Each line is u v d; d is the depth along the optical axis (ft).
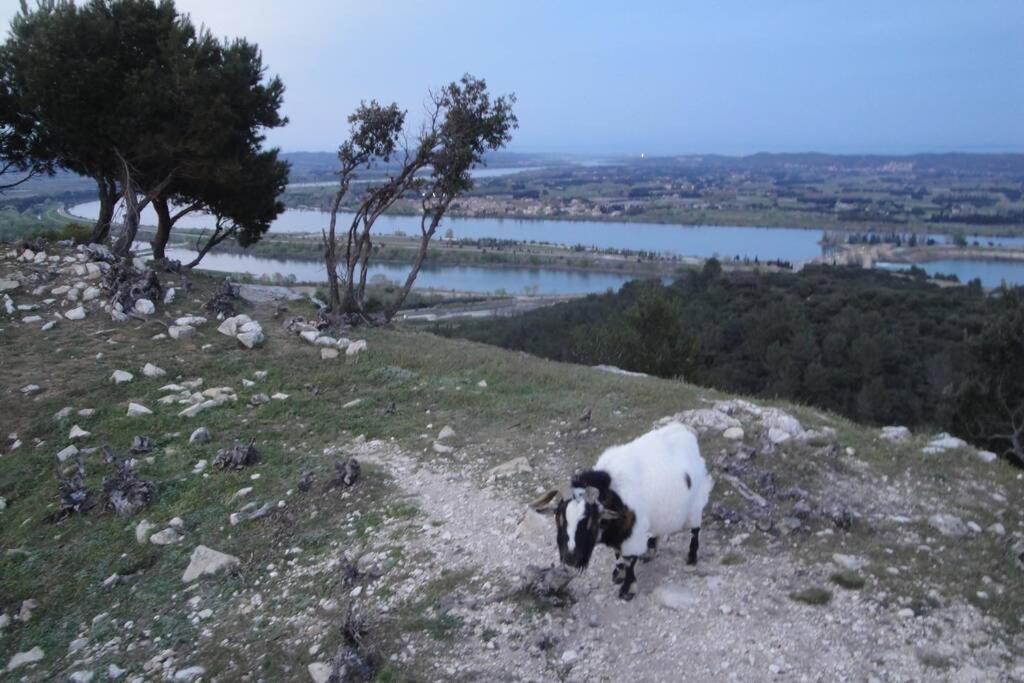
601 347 74.28
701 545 25.55
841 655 19.44
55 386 43.65
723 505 27.96
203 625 23.65
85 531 30.66
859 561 24.17
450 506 28.71
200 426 38.81
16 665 23.85
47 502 33.32
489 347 60.18
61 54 63.10
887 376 114.93
